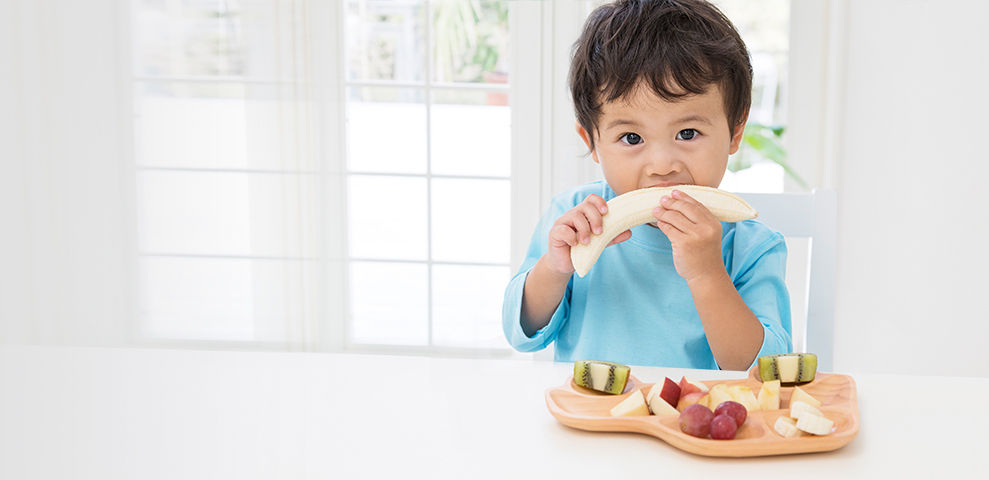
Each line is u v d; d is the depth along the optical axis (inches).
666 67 29.1
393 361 27.7
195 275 89.3
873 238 76.4
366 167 88.4
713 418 19.7
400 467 18.8
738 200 28.4
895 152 74.8
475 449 19.9
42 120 83.2
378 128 87.5
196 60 85.7
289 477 18.3
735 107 31.3
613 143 31.4
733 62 30.3
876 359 77.7
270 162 86.1
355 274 90.7
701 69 29.3
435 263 89.5
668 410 21.1
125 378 25.8
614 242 30.1
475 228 88.2
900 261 76.2
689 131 30.5
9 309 78.8
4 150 81.4
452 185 87.7
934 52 72.6
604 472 18.5
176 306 89.5
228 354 28.6
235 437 20.8
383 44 85.8
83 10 83.8
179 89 86.4
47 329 81.7
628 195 28.4
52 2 82.8
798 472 18.4
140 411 22.7
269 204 87.0
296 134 85.4
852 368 78.0
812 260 38.3
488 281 89.1
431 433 21.0
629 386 23.9
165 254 88.9
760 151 76.7
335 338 90.1
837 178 76.0
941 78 72.9
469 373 26.4
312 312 89.0
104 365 27.3
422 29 85.0
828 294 38.2
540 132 82.9
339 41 84.3
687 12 31.5
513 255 86.2
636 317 37.6
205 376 26.0
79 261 83.4
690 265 28.7
